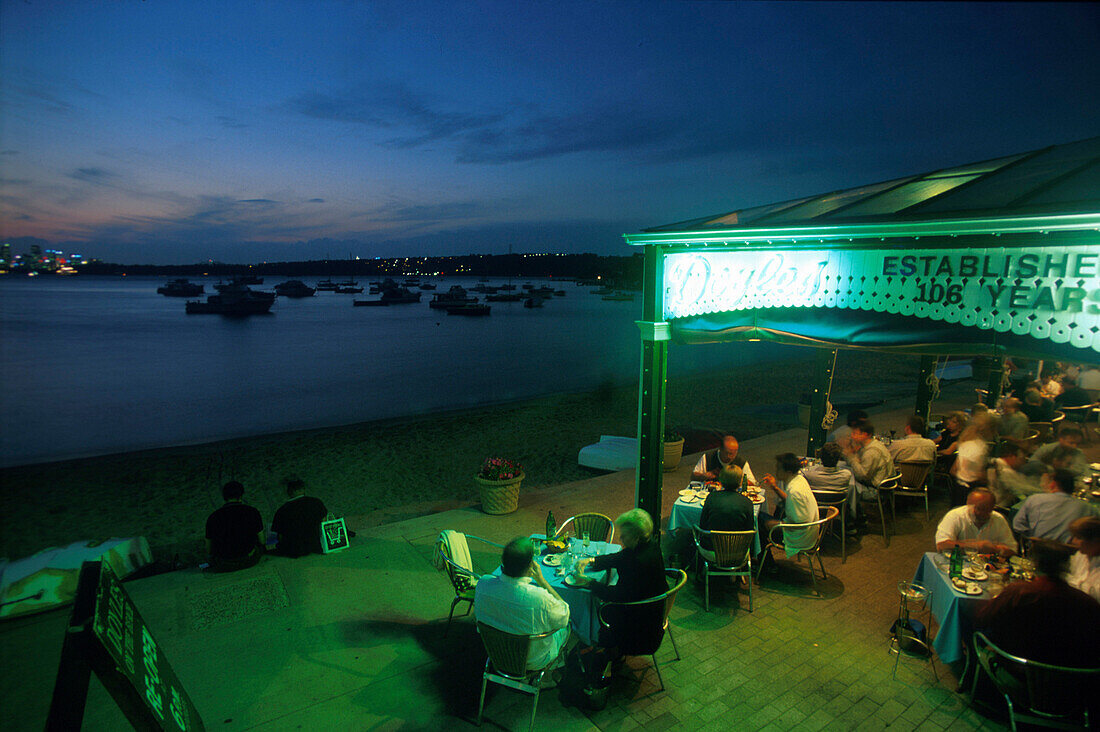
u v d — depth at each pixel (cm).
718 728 395
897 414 1436
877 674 449
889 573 613
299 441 1667
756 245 534
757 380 2761
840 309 515
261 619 538
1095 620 338
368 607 562
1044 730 382
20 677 459
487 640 392
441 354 4912
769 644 491
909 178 588
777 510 622
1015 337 430
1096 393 1205
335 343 5772
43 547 946
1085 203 371
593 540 577
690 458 1131
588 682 415
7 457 1792
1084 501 502
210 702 423
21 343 5441
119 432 2159
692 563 614
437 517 816
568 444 1548
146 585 604
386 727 399
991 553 464
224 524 632
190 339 5981
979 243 429
